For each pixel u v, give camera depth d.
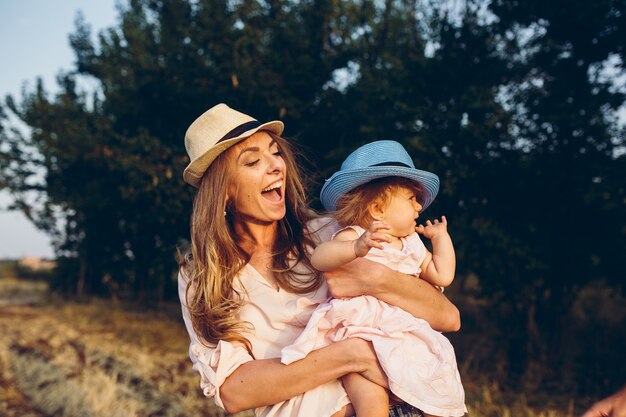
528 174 6.95
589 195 6.47
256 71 9.32
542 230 7.11
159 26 12.77
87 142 13.55
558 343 7.38
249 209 2.27
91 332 11.03
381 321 2.08
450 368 2.02
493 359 7.42
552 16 6.80
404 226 2.25
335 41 10.38
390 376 1.95
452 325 2.19
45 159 16.84
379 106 7.77
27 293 21.52
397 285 2.11
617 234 6.93
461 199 7.07
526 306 7.42
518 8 7.04
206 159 2.27
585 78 7.11
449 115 6.83
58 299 17.69
